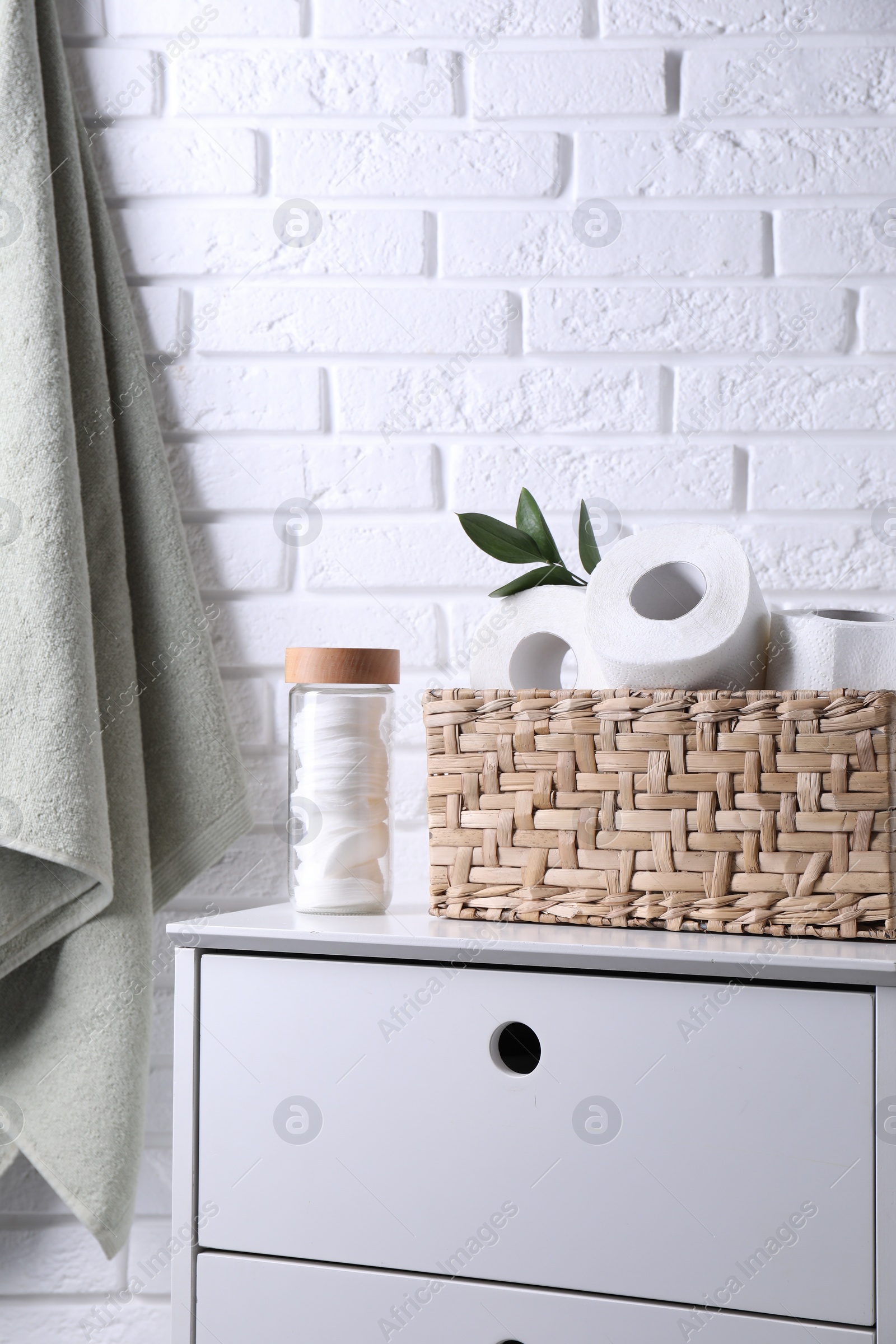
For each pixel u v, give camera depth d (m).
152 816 0.81
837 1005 0.51
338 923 0.64
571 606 0.70
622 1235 0.54
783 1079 0.52
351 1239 0.57
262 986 0.60
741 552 0.62
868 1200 0.50
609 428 0.86
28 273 0.76
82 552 0.75
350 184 0.88
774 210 0.86
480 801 0.65
